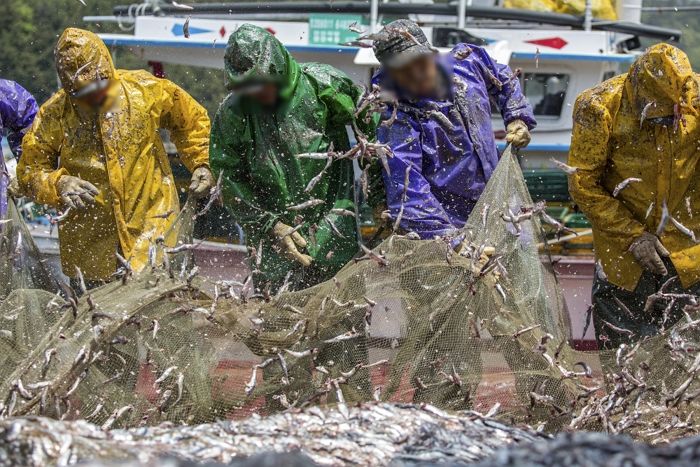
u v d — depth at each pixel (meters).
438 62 6.92
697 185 7.43
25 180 8.01
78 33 7.77
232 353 6.37
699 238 7.41
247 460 3.88
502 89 7.35
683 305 7.34
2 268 7.96
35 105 8.59
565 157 12.68
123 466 3.77
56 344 5.95
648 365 6.32
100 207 7.91
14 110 8.48
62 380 5.73
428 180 7.04
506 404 6.29
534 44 12.69
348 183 7.30
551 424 6.16
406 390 6.43
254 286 7.27
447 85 7.01
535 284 6.78
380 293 6.51
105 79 7.75
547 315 6.80
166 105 8.12
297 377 6.34
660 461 3.93
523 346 6.41
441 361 6.43
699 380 6.25
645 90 7.18
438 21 13.38
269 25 12.90
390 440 4.34
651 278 7.47
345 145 7.37
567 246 11.62
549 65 12.63
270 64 6.91
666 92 7.11
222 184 7.27
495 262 6.36
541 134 12.68
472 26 13.45
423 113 6.96
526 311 6.59
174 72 15.21
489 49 12.30
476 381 6.36
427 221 6.80
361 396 6.36
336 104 7.19
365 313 6.43
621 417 5.84
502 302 6.50
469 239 6.78
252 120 7.14
